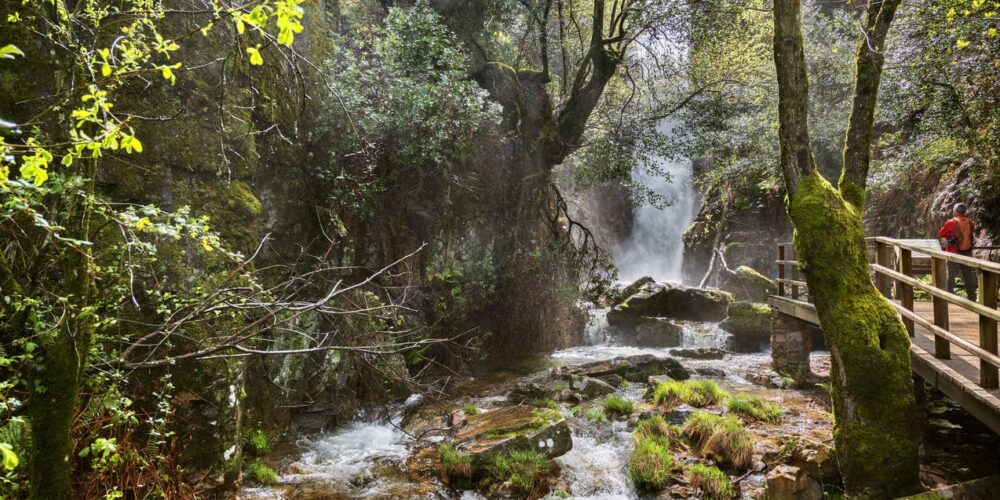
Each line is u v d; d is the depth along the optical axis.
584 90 14.70
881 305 5.22
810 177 5.43
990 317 4.59
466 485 6.59
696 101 15.26
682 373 11.30
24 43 4.66
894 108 10.98
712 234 24.08
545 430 7.18
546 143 14.87
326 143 9.57
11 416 3.56
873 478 4.83
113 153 5.33
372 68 10.27
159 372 5.32
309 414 8.52
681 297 16.70
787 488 5.63
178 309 4.71
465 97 10.75
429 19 10.84
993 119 9.67
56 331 2.85
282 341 8.13
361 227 10.86
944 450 6.93
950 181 13.40
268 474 6.61
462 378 11.81
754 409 8.38
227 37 6.75
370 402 9.35
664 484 6.42
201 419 5.66
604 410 9.02
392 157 10.45
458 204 13.12
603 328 16.31
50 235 2.85
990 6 7.52
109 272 4.26
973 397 4.73
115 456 3.95
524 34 15.15
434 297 12.18
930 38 9.32
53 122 2.90
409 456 7.50
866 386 4.95
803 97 5.49
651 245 27.27
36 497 2.78
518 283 14.09
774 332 11.34
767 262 21.12
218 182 6.41
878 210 16.30
